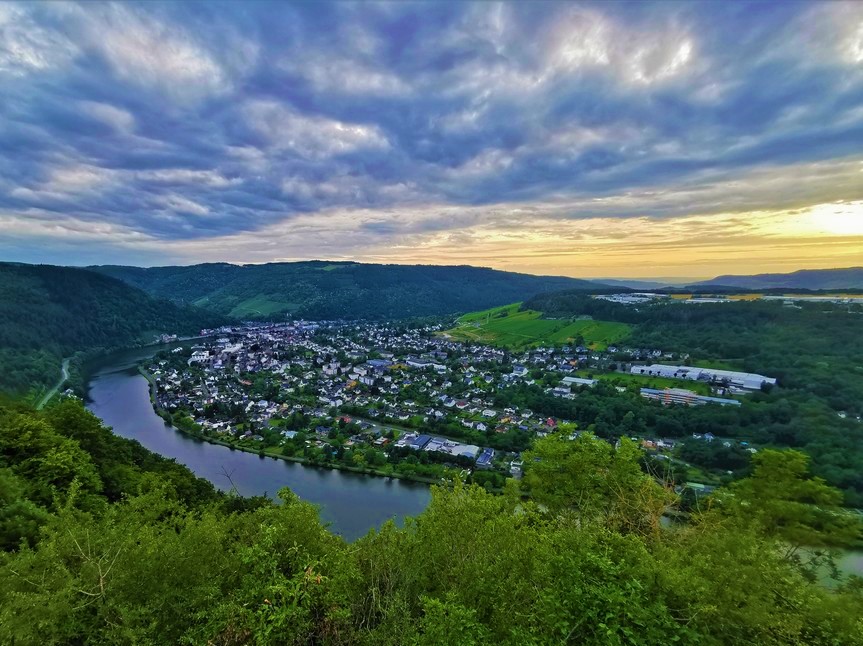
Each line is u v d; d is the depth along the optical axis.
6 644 7.37
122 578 8.83
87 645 8.17
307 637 9.02
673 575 8.07
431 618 7.77
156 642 8.34
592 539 9.22
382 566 10.73
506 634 7.95
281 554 10.35
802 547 11.82
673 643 7.13
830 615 8.48
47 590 8.38
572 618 7.19
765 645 7.80
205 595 9.04
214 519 12.86
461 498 12.12
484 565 9.29
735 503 12.75
